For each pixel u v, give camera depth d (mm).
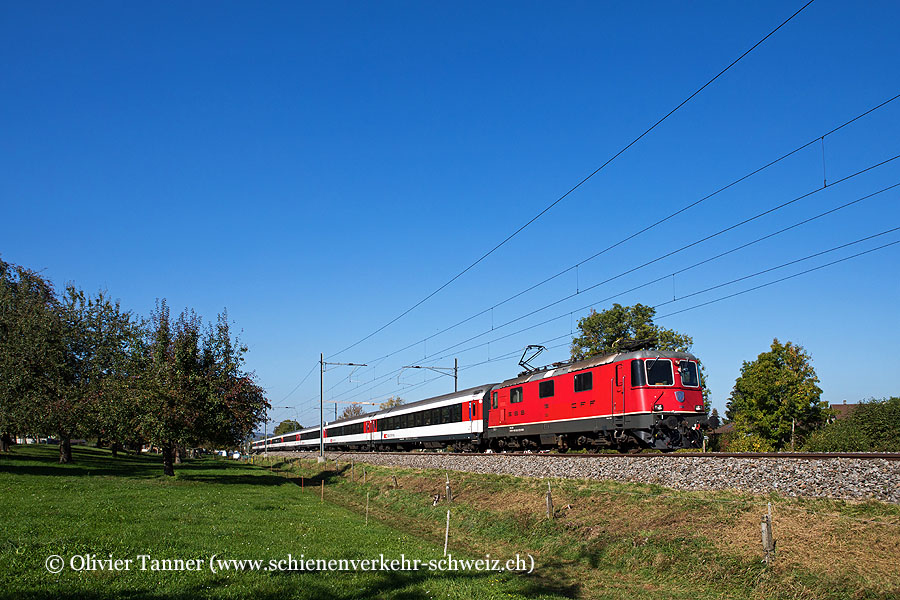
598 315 48344
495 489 24859
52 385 34844
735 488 16641
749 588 12625
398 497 29672
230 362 34906
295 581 12062
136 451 78438
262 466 69938
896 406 34625
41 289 41906
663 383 23812
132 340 35688
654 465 19734
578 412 27172
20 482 26469
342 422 68688
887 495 13375
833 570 11852
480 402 37562
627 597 13453
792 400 42906
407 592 12070
